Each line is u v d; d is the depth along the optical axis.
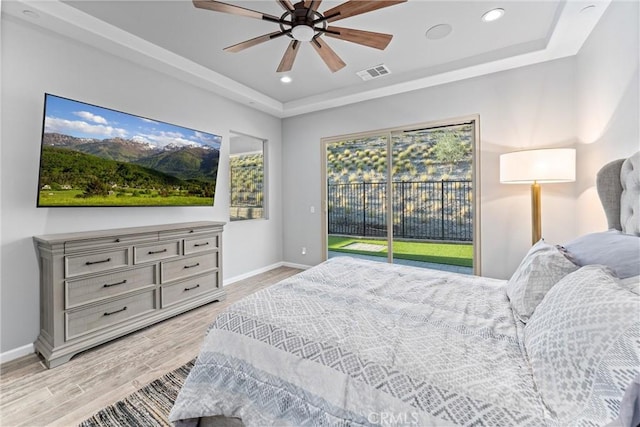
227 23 2.49
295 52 2.29
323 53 2.29
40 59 2.29
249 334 1.25
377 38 2.04
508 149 3.19
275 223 4.85
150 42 2.78
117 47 2.62
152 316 2.67
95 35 2.43
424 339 1.14
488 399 0.81
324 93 4.12
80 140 2.45
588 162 2.58
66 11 2.24
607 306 0.83
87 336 2.24
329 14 1.83
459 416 0.79
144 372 1.99
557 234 3.00
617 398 0.66
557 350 0.86
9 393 1.77
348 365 1.01
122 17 2.39
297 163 4.79
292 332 1.20
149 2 2.21
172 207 3.29
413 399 0.86
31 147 2.26
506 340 1.14
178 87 3.32
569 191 2.94
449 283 1.87
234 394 1.17
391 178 3.95
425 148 4.96
